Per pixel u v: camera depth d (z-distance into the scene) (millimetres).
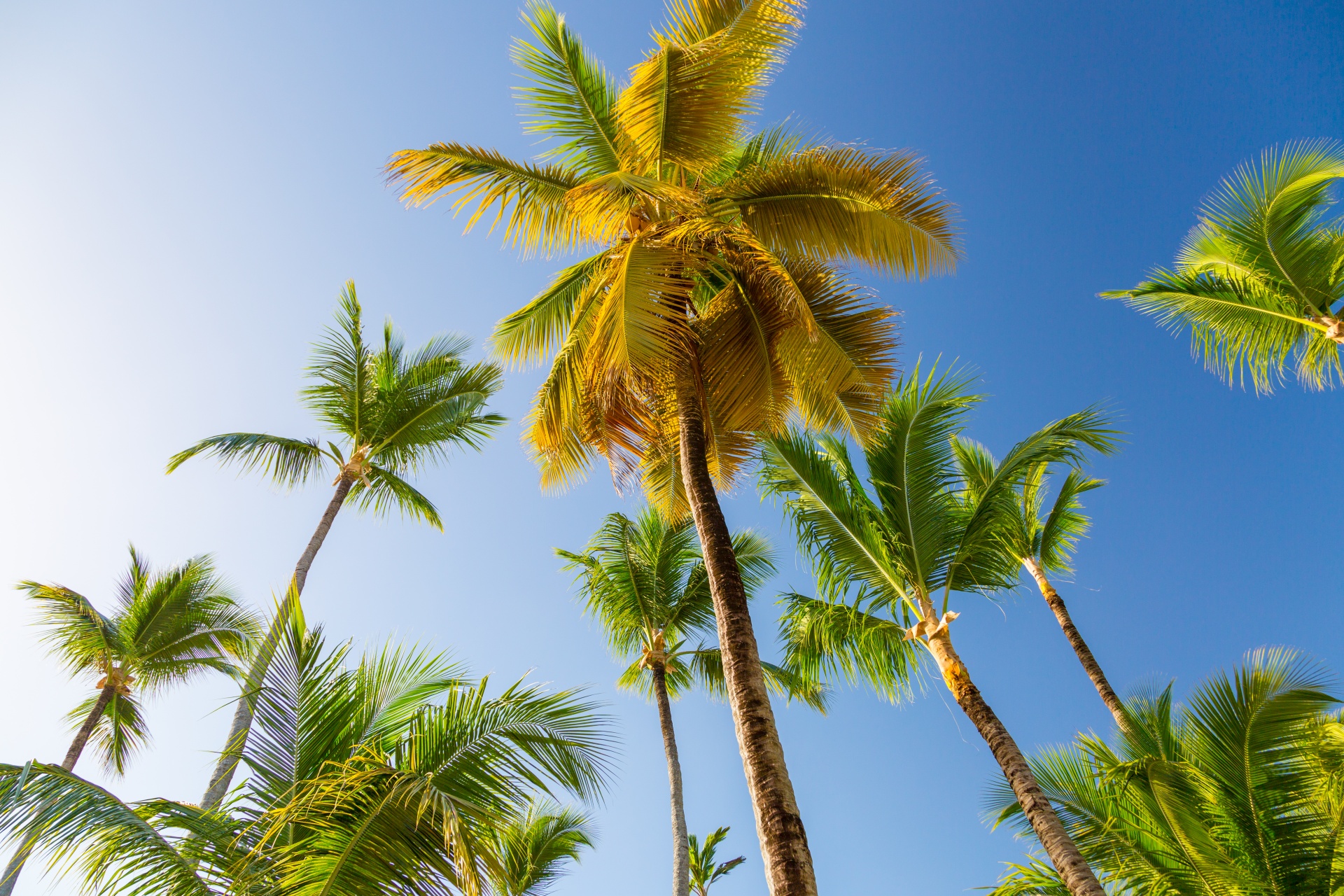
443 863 5410
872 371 9430
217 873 5227
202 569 16078
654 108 9008
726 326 9297
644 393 9023
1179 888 8648
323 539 13273
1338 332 10555
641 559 17422
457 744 6066
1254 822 8344
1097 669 13320
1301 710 8297
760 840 5523
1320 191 10719
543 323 10195
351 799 5426
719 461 10375
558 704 6410
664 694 16547
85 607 14797
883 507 11680
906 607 11469
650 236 8594
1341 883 7938
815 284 9617
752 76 9383
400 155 8812
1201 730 8766
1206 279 11719
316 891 5195
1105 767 9406
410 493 14562
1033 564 15109
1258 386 11883
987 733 9797
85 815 4926
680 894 13734
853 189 8766
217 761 6062
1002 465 11188
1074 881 8172
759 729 6035
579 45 9836
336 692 6488
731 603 6980
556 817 18281
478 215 9461
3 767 4914
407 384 14797
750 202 9180
